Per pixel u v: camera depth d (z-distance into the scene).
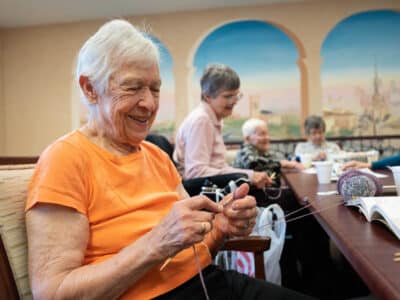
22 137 5.67
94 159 0.77
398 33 5.27
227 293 0.86
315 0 4.94
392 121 5.31
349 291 1.84
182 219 0.63
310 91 5.03
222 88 1.76
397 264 0.50
